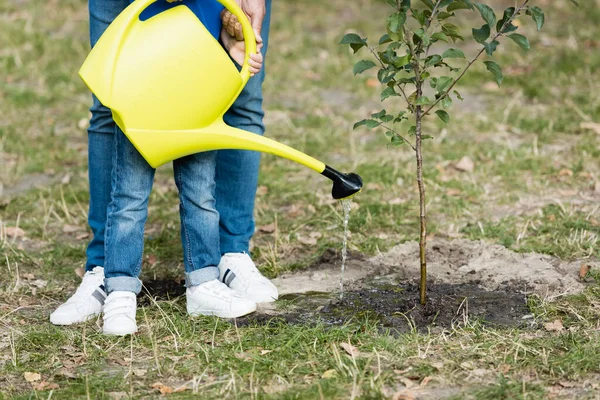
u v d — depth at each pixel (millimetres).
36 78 8805
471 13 10672
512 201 5871
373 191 6133
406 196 6043
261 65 4070
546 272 4672
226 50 4242
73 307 4320
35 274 4977
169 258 5176
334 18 10875
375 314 4281
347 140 7215
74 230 5672
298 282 4742
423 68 4062
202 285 4312
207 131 3979
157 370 3781
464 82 8469
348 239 5328
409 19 10328
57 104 8211
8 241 5430
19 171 6699
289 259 5113
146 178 4164
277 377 3680
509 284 4566
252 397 3518
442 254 5027
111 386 3656
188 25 3918
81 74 3883
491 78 8500
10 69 8977
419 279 4676
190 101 3920
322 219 5676
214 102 3965
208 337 4094
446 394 3520
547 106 7781
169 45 3881
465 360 3787
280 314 4328
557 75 8500
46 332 4141
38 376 3740
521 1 11016
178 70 3885
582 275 4637
